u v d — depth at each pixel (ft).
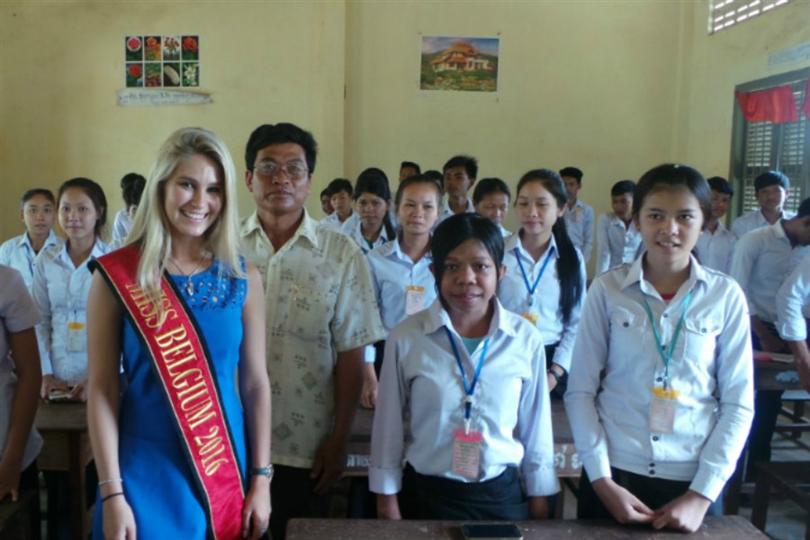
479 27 20.33
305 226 5.62
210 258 4.39
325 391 5.74
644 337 4.73
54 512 7.45
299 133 5.49
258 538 4.52
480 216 5.00
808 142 14.61
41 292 7.74
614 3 20.30
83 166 20.79
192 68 20.36
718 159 18.19
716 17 18.51
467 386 4.83
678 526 4.32
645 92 20.65
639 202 4.82
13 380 5.31
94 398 4.06
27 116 20.61
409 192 8.04
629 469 4.76
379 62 20.43
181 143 4.13
